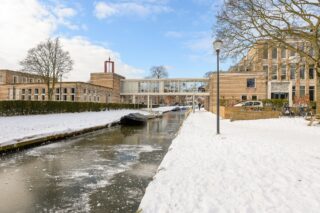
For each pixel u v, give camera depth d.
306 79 40.56
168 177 5.98
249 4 15.24
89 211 5.09
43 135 13.38
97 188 6.41
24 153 10.65
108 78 52.62
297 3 14.34
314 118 19.73
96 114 30.28
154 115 37.69
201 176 6.03
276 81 40.47
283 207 4.23
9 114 20.30
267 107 28.84
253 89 41.66
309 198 4.59
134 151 11.36
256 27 15.26
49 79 37.81
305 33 14.69
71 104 29.56
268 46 16.64
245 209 4.18
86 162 9.19
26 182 6.88
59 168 8.33
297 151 8.70
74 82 42.12
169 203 4.52
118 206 5.32
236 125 19.12
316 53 16.61
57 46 37.78
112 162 9.21
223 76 42.69
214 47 13.59
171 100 100.75
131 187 6.48
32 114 22.95
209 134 13.63
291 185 5.28
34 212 5.05
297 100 31.91
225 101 36.28
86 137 15.92
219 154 8.45
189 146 10.05
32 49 36.56
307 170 6.37
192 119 26.23
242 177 5.89
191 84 52.84
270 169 6.51
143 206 4.46
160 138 15.71
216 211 4.14
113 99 52.84
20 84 48.19
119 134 17.62
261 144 10.09
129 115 25.98
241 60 17.64
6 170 8.05
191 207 4.32
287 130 15.46
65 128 16.25
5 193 6.07
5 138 11.45
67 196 5.88
